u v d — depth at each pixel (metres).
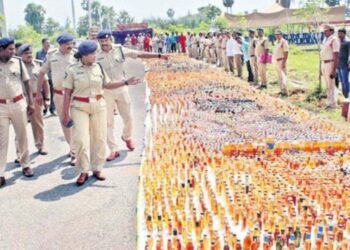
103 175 6.39
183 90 12.99
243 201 4.93
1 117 6.28
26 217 5.20
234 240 4.09
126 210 5.29
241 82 14.94
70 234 4.73
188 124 8.73
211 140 7.31
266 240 4.15
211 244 4.02
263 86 14.88
